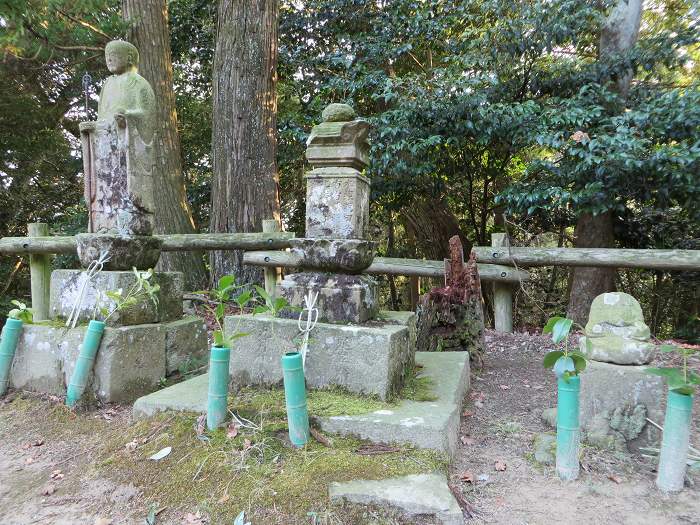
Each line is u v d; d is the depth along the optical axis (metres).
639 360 2.34
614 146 5.42
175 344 3.35
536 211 7.27
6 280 8.65
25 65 7.57
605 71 6.44
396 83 6.85
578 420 2.12
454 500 1.81
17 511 1.98
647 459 2.25
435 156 7.34
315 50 8.81
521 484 2.09
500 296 5.41
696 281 7.07
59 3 5.83
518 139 6.61
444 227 9.07
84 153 3.38
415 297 10.31
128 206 3.27
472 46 6.84
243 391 2.59
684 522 1.80
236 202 6.89
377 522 1.75
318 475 1.92
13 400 3.09
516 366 4.11
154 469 2.12
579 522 1.81
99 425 2.67
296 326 2.56
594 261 4.86
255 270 6.77
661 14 7.91
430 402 2.44
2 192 8.92
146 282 2.95
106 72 8.46
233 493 1.90
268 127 7.07
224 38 6.96
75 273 3.23
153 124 3.36
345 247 2.64
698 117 5.29
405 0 7.80
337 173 2.75
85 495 2.04
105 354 2.89
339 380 2.49
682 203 5.86
